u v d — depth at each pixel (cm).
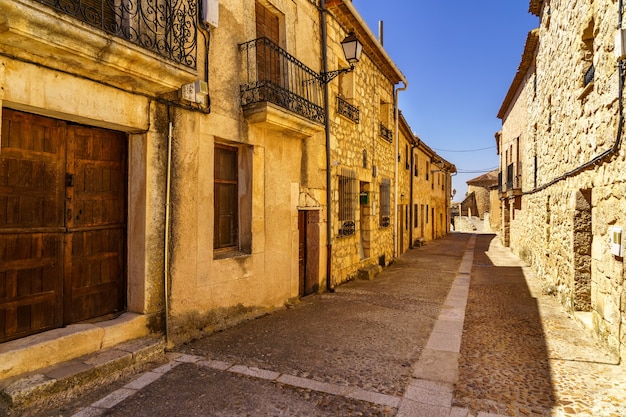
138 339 395
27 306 340
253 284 556
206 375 358
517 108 1460
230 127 513
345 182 878
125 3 379
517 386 352
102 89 360
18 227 334
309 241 746
